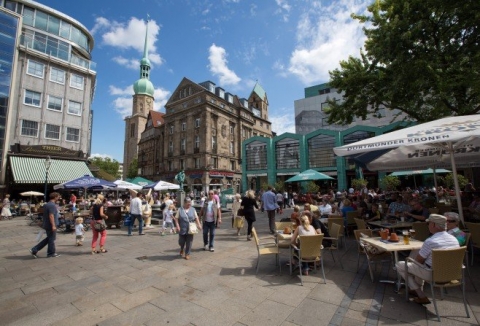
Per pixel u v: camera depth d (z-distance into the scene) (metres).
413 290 3.93
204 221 7.84
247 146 38.44
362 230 5.67
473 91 9.41
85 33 27.94
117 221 12.89
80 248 8.47
